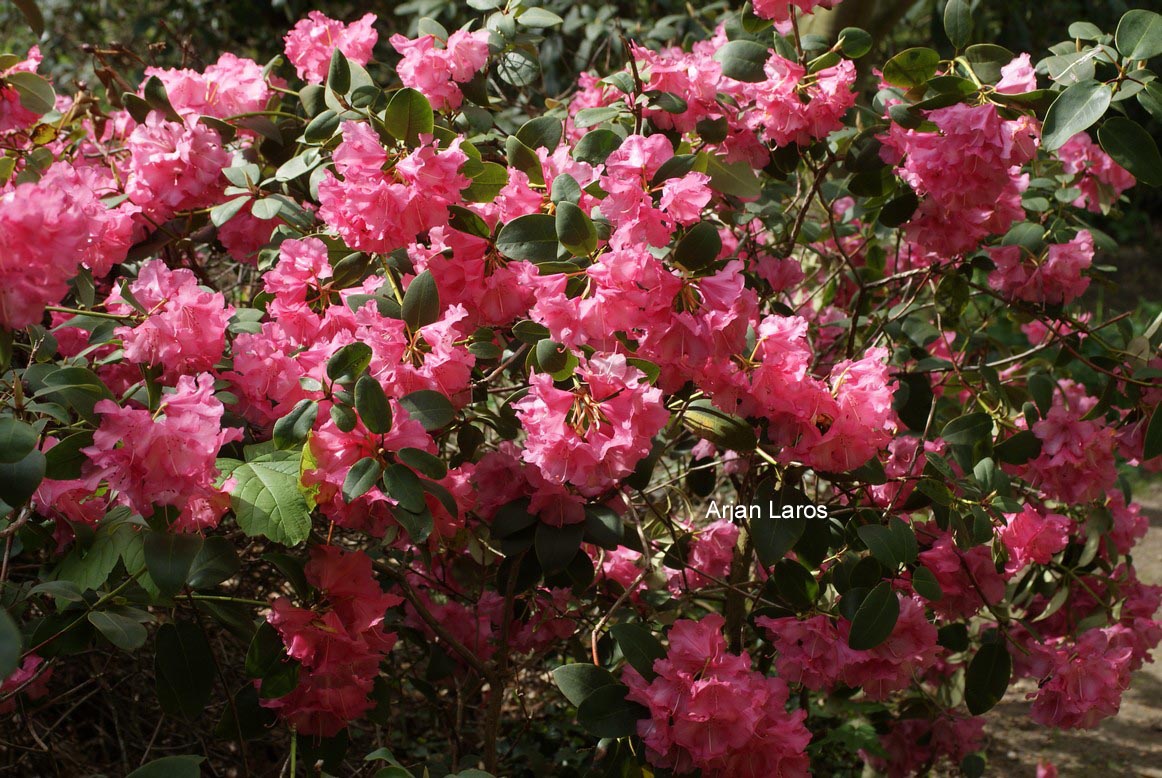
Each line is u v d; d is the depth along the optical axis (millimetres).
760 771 1567
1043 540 1775
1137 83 1618
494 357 1645
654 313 1538
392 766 1479
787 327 1600
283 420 1530
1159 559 2975
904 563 1659
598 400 1521
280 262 1625
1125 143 1622
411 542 1618
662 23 2627
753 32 1842
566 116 1980
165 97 1804
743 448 1662
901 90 1811
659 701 1559
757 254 2027
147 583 1534
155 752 1854
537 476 1610
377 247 1592
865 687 1678
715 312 1535
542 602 1842
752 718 1547
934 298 2039
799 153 1830
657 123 1765
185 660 1565
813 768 2117
